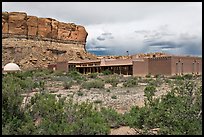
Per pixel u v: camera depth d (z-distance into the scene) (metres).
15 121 7.34
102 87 33.50
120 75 70.88
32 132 7.20
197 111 7.76
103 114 10.77
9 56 122.56
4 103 7.70
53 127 7.23
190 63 74.44
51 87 33.59
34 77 44.38
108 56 150.12
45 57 133.50
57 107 7.95
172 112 7.98
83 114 8.08
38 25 148.62
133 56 130.38
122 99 21.41
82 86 34.03
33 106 8.45
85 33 171.38
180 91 8.62
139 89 31.08
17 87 8.26
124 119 10.78
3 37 131.62
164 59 71.31
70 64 96.56
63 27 162.12
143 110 8.56
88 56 156.88
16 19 138.50
